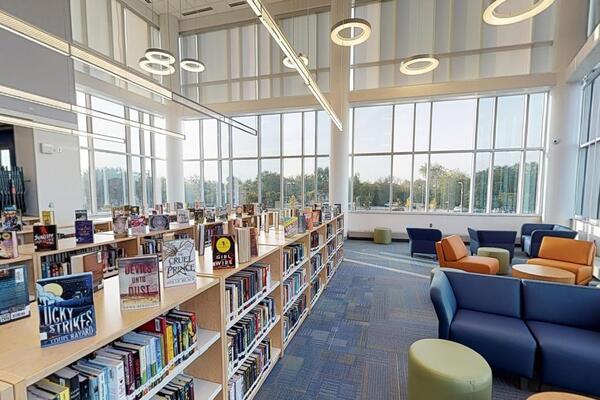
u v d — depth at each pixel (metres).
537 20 6.42
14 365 0.87
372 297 3.95
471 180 7.52
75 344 0.99
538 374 2.05
